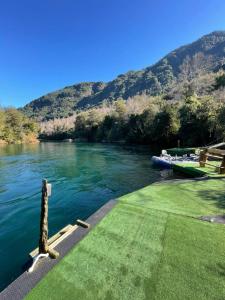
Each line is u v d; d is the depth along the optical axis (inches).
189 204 268.4
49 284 140.6
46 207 166.7
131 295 129.9
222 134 1011.9
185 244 178.1
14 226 282.4
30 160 912.9
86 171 644.7
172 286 135.2
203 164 530.0
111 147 1628.9
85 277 145.4
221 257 161.3
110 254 167.9
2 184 503.2
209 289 132.6
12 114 2479.1
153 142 1739.7
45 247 168.7
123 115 2329.0
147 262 157.8
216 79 2130.9
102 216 233.8
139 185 478.0
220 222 215.5
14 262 204.2
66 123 3914.9
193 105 1343.5
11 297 131.4
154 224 213.5
